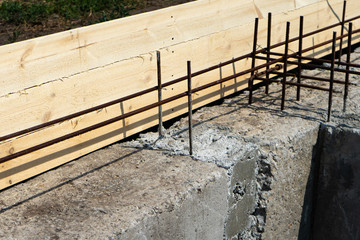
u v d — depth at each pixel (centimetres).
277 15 518
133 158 369
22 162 335
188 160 362
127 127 400
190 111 359
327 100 469
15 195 320
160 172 345
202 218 338
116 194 318
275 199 399
